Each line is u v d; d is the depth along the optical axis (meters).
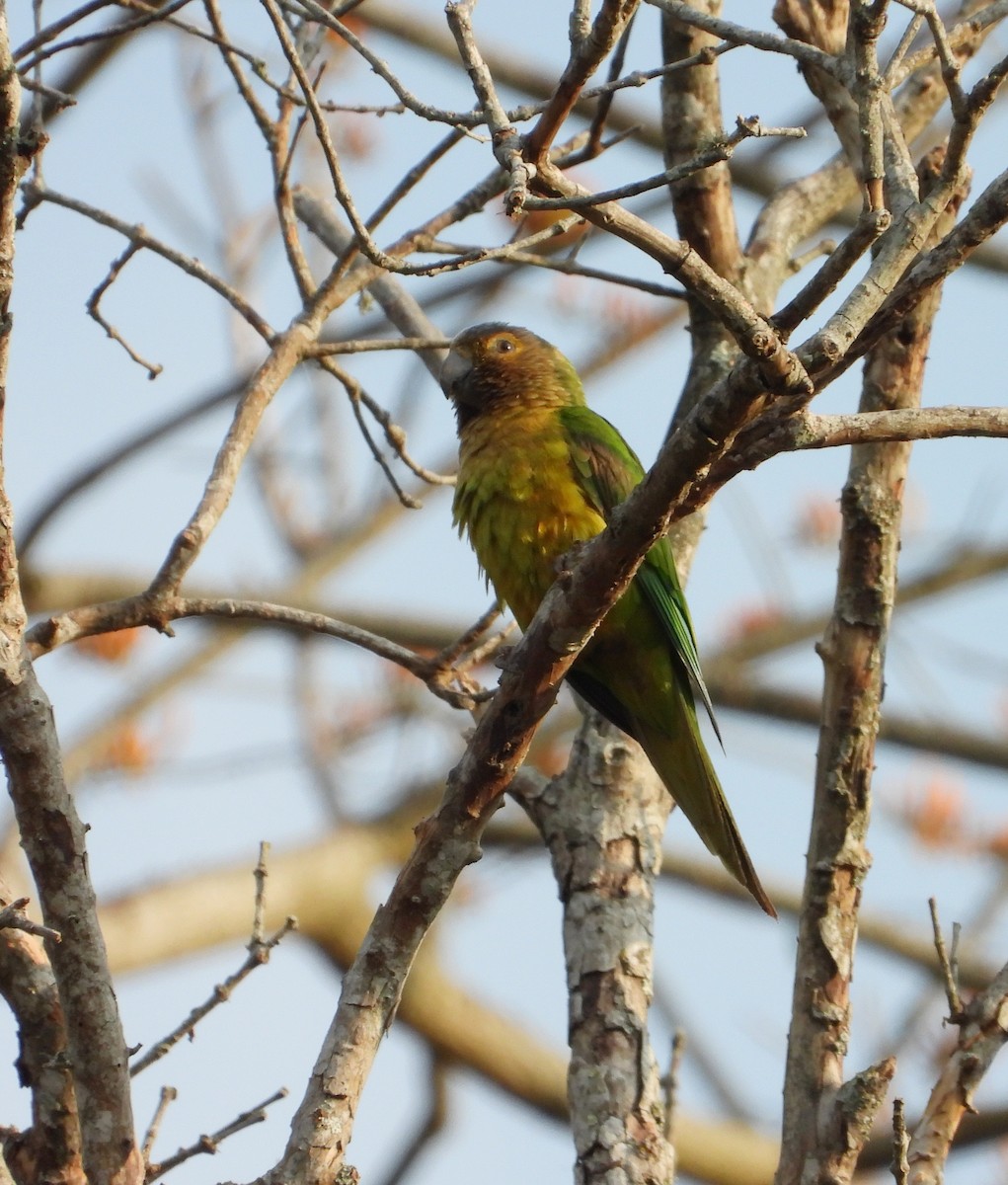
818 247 13.02
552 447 11.70
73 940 7.33
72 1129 7.65
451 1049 21.83
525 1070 22.08
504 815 22.53
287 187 10.70
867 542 9.54
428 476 11.93
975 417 7.93
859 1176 17.77
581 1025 10.11
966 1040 8.52
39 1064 7.71
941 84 12.73
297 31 11.23
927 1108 8.49
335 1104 7.59
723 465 7.76
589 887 10.71
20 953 7.86
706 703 11.23
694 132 12.34
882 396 9.80
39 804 7.37
